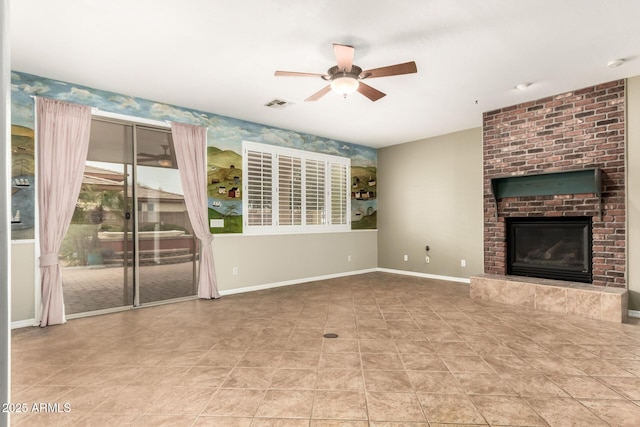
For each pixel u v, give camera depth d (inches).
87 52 131.6
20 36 120.0
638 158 154.6
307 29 116.8
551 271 183.8
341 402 87.0
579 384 95.3
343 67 121.6
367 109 198.1
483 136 205.3
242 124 217.8
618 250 159.5
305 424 78.4
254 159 222.8
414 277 263.1
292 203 241.8
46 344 126.0
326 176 263.4
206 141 201.6
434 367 105.9
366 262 289.9
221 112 203.2
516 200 193.3
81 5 102.9
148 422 79.2
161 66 143.4
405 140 272.1
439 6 105.0
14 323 144.4
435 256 257.9
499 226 199.8
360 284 235.6
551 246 184.4
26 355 116.2
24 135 148.3
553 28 116.6
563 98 174.7
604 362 108.9
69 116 155.9
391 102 186.4
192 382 97.3
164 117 187.0
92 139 166.7
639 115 154.1
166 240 188.7
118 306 172.2
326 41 124.4
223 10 106.1
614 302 147.6
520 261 195.9
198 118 199.2
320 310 169.9
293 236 241.8
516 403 86.2
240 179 215.8
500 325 144.7
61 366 107.7
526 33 119.7
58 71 147.4
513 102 188.1
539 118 182.9
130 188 177.3
